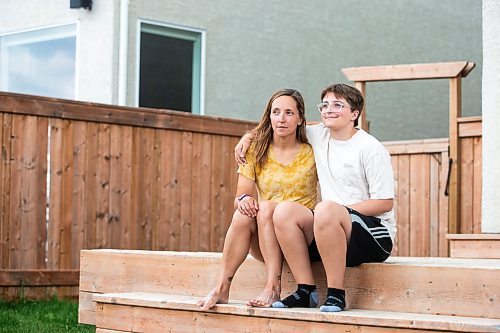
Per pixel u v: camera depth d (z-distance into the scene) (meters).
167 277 5.80
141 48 10.52
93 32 10.38
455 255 7.20
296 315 4.58
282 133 4.97
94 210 8.59
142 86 10.51
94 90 10.36
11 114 8.11
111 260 6.17
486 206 7.16
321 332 4.52
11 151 8.09
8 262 8.09
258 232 4.91
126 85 10.30
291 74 12.12
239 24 11.48
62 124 8.41
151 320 5.23
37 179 8.26
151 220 8.94
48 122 8.33
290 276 5.06
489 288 4.50
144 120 8.86
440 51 14.26
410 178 9.83
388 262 4.91
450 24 14.45
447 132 14.54
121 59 10.23
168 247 9.05
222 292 4.97
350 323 4.41
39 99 8.24
